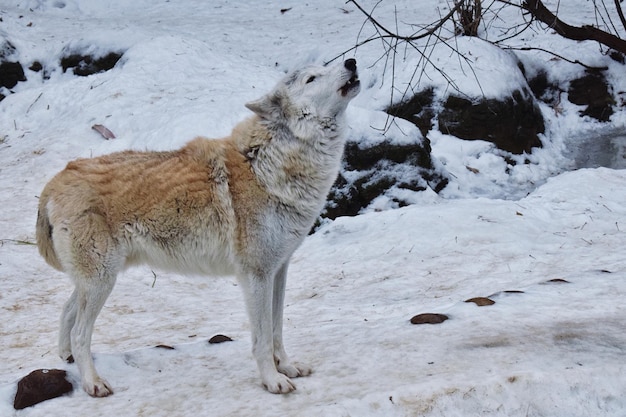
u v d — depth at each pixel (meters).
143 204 4.46
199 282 8.01
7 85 15.16
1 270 7.93
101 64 15.00
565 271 7.21
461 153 12.36
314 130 4.62
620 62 14.46
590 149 13.17
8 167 11.59
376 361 4.78
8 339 6.24
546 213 9.24
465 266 7.70
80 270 4.46
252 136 4.58
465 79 12.73
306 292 7.56
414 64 13.28
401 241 8.56
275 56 15.84
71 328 4.90
